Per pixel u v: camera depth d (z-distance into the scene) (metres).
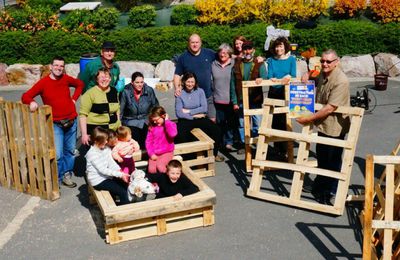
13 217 6.36
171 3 18.55
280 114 7.62
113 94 7.02
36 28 14.98
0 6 18.86
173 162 5.97
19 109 6.72
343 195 6.12
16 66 13.98
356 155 8.20
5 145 7.07
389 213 4.68
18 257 5.42
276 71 7.70
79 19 15.58
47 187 6.68
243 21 15.80
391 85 12.79
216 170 7.74
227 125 8.37
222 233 5.81
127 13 17.83
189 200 5.73
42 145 6.54
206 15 15.80
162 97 12.45
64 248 5.58
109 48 7.40
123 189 6.07
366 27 14.23
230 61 8.04
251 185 6.72
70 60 14.34
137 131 7.34
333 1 17.05
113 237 5.59
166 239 5.71
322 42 14.26
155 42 14.31
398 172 5.46
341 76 6.18
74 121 7.12
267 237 5.71
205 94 8.20
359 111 6.06
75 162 8.17
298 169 6.39
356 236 5.69
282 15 15.59
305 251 5.41
